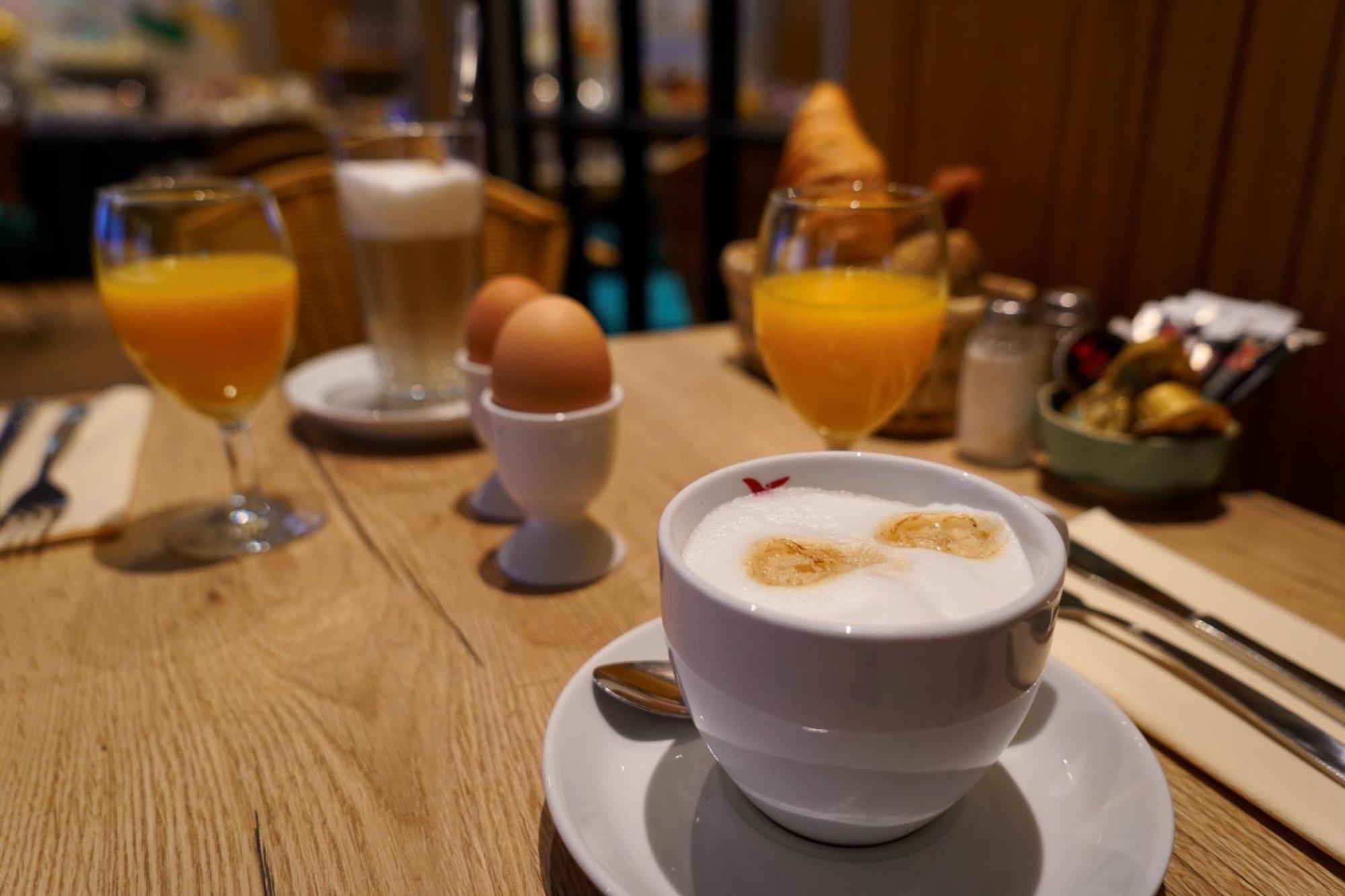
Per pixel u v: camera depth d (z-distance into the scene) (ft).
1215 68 1.65
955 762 0.59
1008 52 2.05
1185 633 0.94
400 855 0.70
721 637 0.57
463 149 1.68
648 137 5.03
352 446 1.51
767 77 5.65
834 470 0.73
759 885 0.62
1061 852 0.64
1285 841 0.71
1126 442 1.26
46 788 0.78
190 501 1.31
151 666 0.94
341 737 0.83
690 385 1.78
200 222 1.23
